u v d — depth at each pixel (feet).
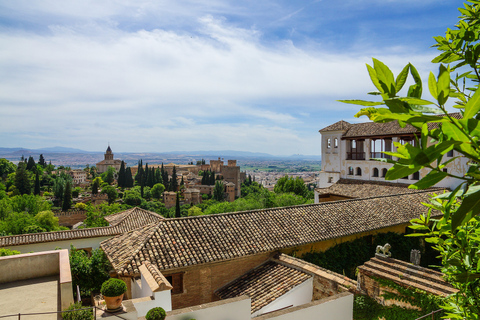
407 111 5.98
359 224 64.75
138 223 97.14
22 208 259.39
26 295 29.86
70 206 338.95
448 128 5.75
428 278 35.65
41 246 85.56
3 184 383.86
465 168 85.20
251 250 51.55
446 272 15.20
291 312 30.27
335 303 33.30
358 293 41.24
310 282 47.52
